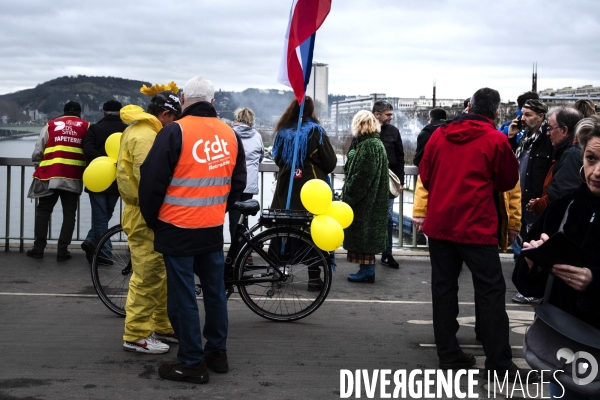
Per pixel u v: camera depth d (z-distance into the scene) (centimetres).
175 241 428
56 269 775
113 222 987
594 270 263
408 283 749
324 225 548
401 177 834
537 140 695
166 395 417
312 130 683
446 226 451
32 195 811
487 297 446
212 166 434
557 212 288
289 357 495
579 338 265
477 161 445
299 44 653
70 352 492
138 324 491
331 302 662
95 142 784
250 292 593
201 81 444
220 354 459
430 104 10225
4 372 450
